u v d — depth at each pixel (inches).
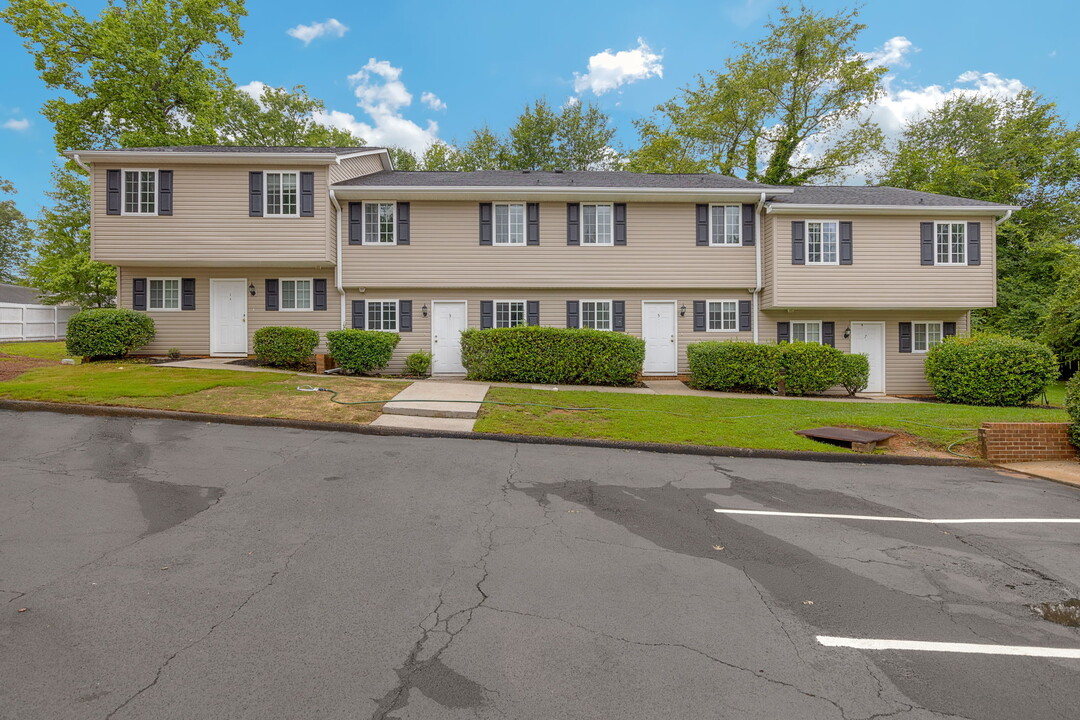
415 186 588.7
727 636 116.1
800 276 601.3
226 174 564.1
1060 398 578.6
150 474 220.5
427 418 355.3
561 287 620.7
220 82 857.5
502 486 223.9
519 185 623.2
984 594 139.9
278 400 369.4
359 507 192.1
